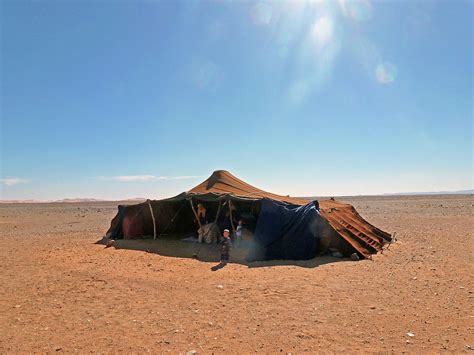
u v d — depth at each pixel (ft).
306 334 20.13
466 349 18.04
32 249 51.13
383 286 29.99
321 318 22.63
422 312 23.54
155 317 23.30
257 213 52.95
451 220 90.48
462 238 58.18
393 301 25.95
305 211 44.60
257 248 43.14
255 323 21.93
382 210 144.15
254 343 19.08
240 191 57.31
